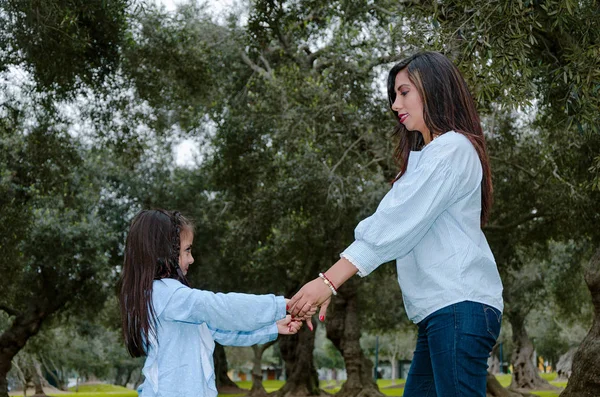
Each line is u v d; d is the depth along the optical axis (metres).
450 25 6.47
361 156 15.63
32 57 10.61
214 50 16.48
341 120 14.31
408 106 2.74
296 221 17.45
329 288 2.55
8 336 20.81
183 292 3.02
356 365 20.73
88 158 20.61
